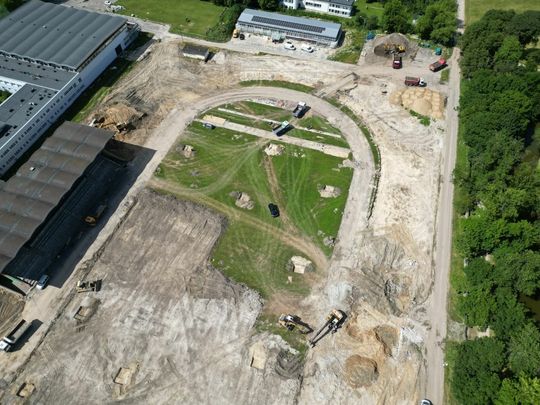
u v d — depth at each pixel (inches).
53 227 3129.9
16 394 2463.1
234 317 2783.0
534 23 4717.0
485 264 2837.1
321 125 4018.2
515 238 2974.9
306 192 3484.3
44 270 2955.2
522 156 3757.4
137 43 4881.9
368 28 5118.1
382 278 2982.3
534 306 2886.3
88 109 4094.5
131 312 2790.4
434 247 3164.4
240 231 3221.0
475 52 4446.4
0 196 3073.3
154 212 3312.0
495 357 2399.1
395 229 3255.4
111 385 2504.9
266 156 3737.7
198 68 4574.3
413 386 2532.0
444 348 2682.1
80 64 4156.0
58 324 2731.3
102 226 3221.0
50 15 4717.0
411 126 4013.3
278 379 2539.4
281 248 3134.8
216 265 3031.5
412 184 3550.7
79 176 3213.6
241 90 4352.9
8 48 4276.6
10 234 2871.6
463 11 5536.4
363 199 3442.4
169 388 2501.2
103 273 2977.4
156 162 3661.4
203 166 3649.1
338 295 2888.8
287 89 4370.1
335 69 4606.3
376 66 4645.7
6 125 3607.3
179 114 4079.7
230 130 3951.8
